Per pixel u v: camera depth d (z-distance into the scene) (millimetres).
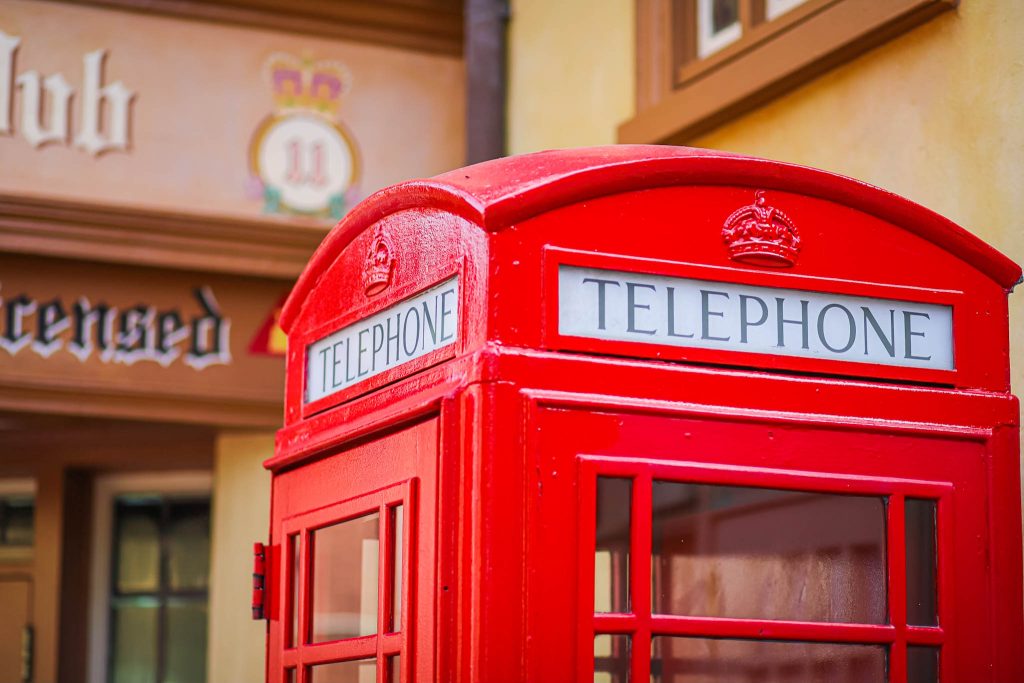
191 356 6086
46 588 6883
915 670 2404
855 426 2361
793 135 4441
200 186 6020
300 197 6125
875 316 2426
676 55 5066
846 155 4195
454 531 2166
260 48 6137
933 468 2416
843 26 4105
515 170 2336
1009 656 2432
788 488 2299
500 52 6215
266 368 6156
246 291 6148
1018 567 2455
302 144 6148
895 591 2369
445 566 2164
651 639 2211
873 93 4082
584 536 2150
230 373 6121
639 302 2254
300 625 2709
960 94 3738
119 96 5965
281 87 6148
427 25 6301
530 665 2100
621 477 2199
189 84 6051
